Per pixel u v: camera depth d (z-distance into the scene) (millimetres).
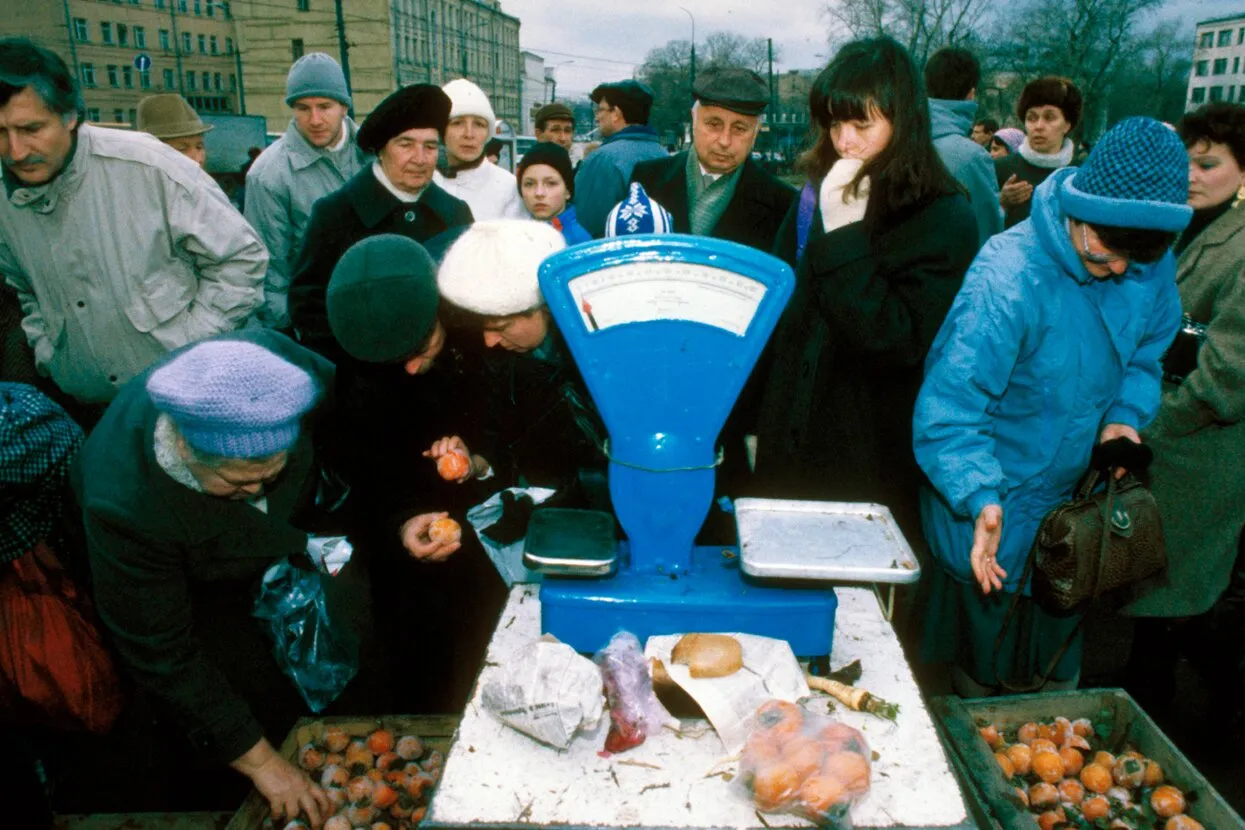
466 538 1930
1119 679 2596
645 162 2693
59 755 1937
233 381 1102
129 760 2156
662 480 1167
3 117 1959
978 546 1523
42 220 2189
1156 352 1759
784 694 1118
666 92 48812
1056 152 3914
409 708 2090
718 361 1126
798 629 1185
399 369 1650
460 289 1410
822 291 1674
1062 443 1664
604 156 3568
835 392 1819
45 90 1984
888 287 1665
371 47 43156
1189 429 2104
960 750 1673
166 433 1252
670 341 1122
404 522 1740
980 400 1603
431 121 2543
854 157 1663
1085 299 1583
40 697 1550
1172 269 1682
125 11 40750
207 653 1729
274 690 1874
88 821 1639
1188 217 1377
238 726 1469
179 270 2338
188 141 4375
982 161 2748
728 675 1124
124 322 2309
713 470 1190
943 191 1662
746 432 2129
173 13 43219
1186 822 1617
